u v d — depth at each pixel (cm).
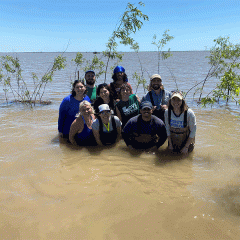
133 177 396
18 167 431
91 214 294
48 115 887
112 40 971
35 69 3909
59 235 258
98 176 399
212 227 268
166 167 437
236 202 319
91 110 532
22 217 289
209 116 848
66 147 544
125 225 273
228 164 446
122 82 644
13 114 902
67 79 2294
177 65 4806
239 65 528
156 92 601
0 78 1271
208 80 2061
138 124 505
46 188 357
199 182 378
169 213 295
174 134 495
